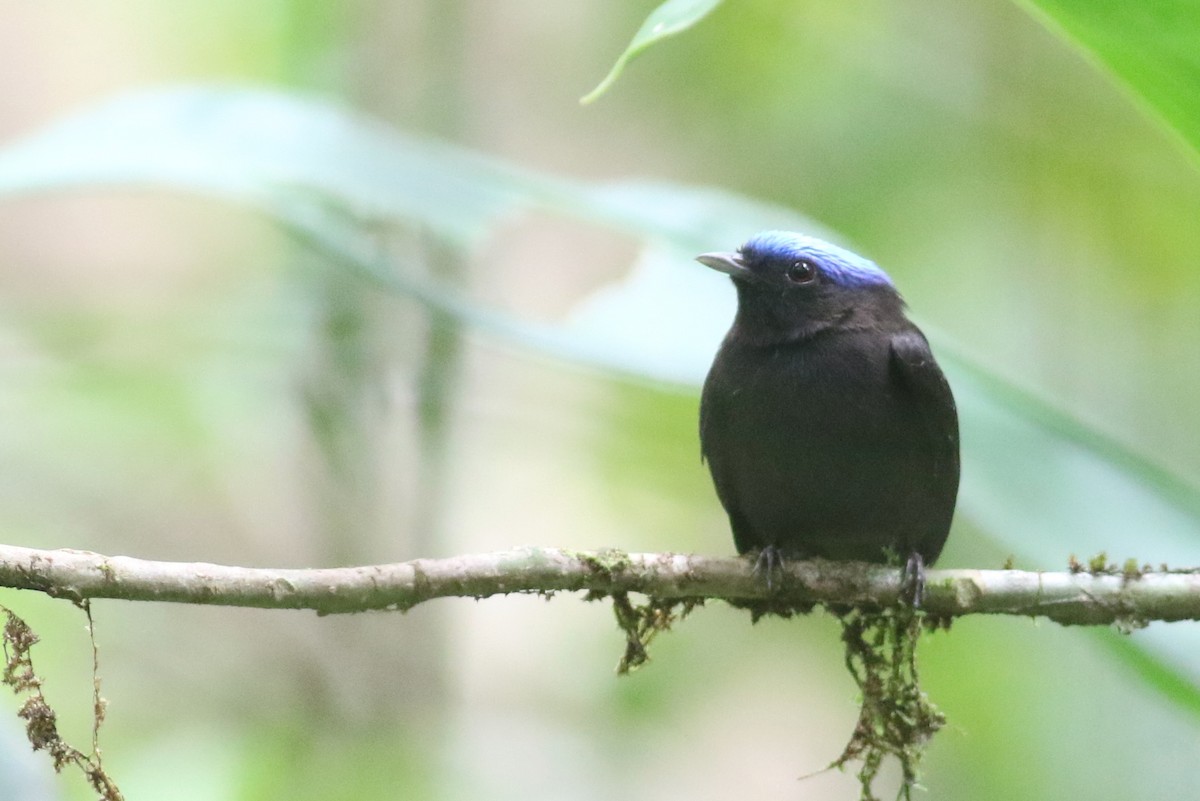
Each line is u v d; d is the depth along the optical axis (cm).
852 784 1405
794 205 1388
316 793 1112
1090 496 802
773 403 803
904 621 737
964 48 1412
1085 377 1390
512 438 1477
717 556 708
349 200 919
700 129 1484
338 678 1267
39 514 1344
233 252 1719
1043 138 1405
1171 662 734
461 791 1170
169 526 1408
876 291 833
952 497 807
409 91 1381
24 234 1711
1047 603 700
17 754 659
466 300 895
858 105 1392
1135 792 1177
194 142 897
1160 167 1381
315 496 1295
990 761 1205
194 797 1050
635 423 1309
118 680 1214
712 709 1372
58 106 1766
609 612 1441
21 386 1340
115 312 1370
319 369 1274
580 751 1287
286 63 1342
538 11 1579
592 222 927
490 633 1421
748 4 1388
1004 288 1395
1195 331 1394
